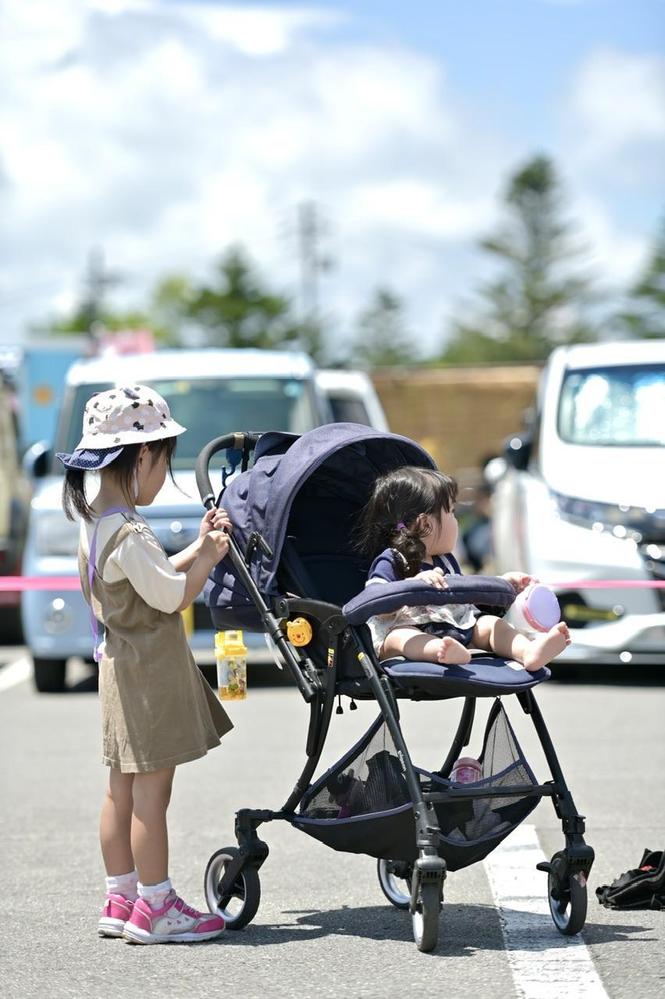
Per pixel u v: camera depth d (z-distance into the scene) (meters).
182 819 18.47
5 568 40.28
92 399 13.42
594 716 26.20
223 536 13.51
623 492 28.89
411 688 12.90
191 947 13.03
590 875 15.30
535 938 12.94
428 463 14.51
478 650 13.32
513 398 81.94
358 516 14.79
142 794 13.10
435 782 12.84
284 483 13.80
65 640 29.89
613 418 30.81
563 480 29.64
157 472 13.45
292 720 26.58
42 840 17.73
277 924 13.77
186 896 14.87
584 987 11.50
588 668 34.06
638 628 28.14
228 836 17.53
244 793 19.98
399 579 13.29
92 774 21.91
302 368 32.56
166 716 12.98
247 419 31.33
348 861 16.41
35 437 56.22
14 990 11.89
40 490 30.92
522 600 12.88
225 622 14.55
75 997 11.66
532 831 17.48
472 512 52.38
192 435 30.97
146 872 13.19
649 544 28.38
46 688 31.03
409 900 13.93
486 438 81.88
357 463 14.76
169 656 13.07
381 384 82.38
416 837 12.50
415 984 11.70
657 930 13.15
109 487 13.33
